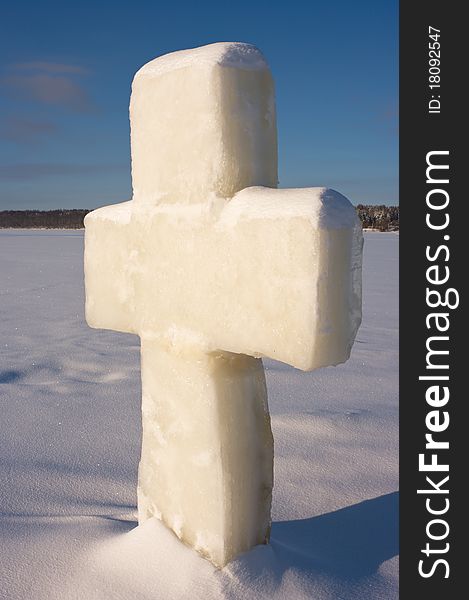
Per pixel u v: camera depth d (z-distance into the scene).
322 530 1.91
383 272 11.62
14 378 3.86
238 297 1.46
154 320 1.71
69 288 9.18
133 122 1.74
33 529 1.87
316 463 2.44
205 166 1.52
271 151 1.57
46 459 2.53
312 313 1.30
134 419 3.08
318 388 3.64
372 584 1.60
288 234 1.33
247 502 1.62
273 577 1.57
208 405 1.58
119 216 1.81
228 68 1.49
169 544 1.65
